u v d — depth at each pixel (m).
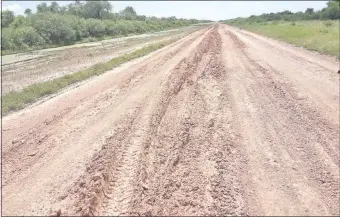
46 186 6.03
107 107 10.68
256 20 89.81
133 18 80.62
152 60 20.34
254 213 5.69
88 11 66.12
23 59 25.83
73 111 10.44
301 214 5.73
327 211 5.84
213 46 26.78
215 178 6.68
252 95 12.64
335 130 9.39
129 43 37.00
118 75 16.16
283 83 14.41
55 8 63.66
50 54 28.69
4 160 7.15
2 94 14.05
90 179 6.12
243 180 6.70
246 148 8.15
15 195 5.79
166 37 44.44
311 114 10.65
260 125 9.65
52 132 8.68
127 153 7.34
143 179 6.39
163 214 5.45
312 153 7.97
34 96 12.61
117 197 5.79
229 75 15.95
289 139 8.73
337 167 7.34
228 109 11.02
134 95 12.06
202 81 14.62
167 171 6.79
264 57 21.30
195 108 10.98
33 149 7.67
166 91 12.59
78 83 14.97
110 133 8.41
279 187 6.50
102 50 30.12
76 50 31.38
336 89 13.51
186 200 5.86
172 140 8.30
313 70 17.12
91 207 5.38
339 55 21.03
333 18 63.78
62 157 7.15
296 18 72.69
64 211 5.29
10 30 34.44
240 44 28.69
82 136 8.29
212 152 7.82
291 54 22.62
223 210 5.70
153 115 9.89
